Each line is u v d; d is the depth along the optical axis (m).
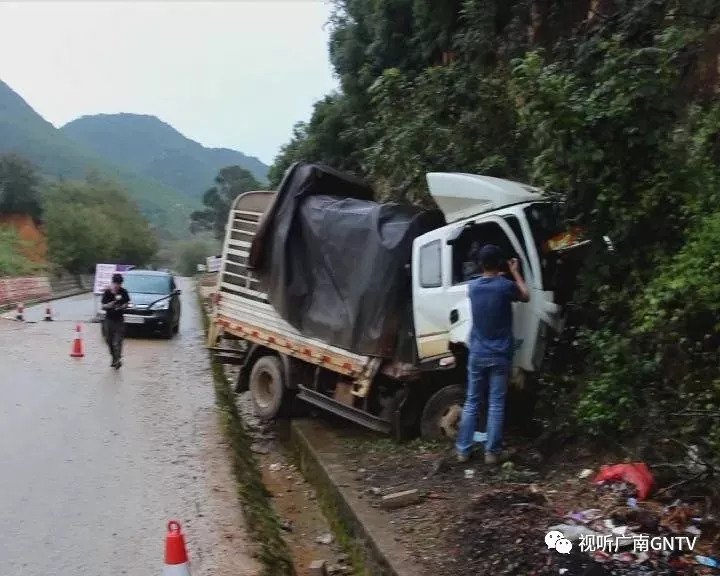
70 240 58.59
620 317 6.86
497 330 6.75
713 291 5.71
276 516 7.42
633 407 6.00
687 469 5.34
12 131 188.38
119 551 5.67
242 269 10.97
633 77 6.67
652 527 4.87
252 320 10.66
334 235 9.12
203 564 5.44
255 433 10.94
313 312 9.35
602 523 5.02
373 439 8.84
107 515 6.42
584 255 7.22
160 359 15.80
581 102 6.98
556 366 7.22
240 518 6.41
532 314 7.11
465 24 14.61
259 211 10.86
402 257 8.38
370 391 8.73
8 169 62.28
